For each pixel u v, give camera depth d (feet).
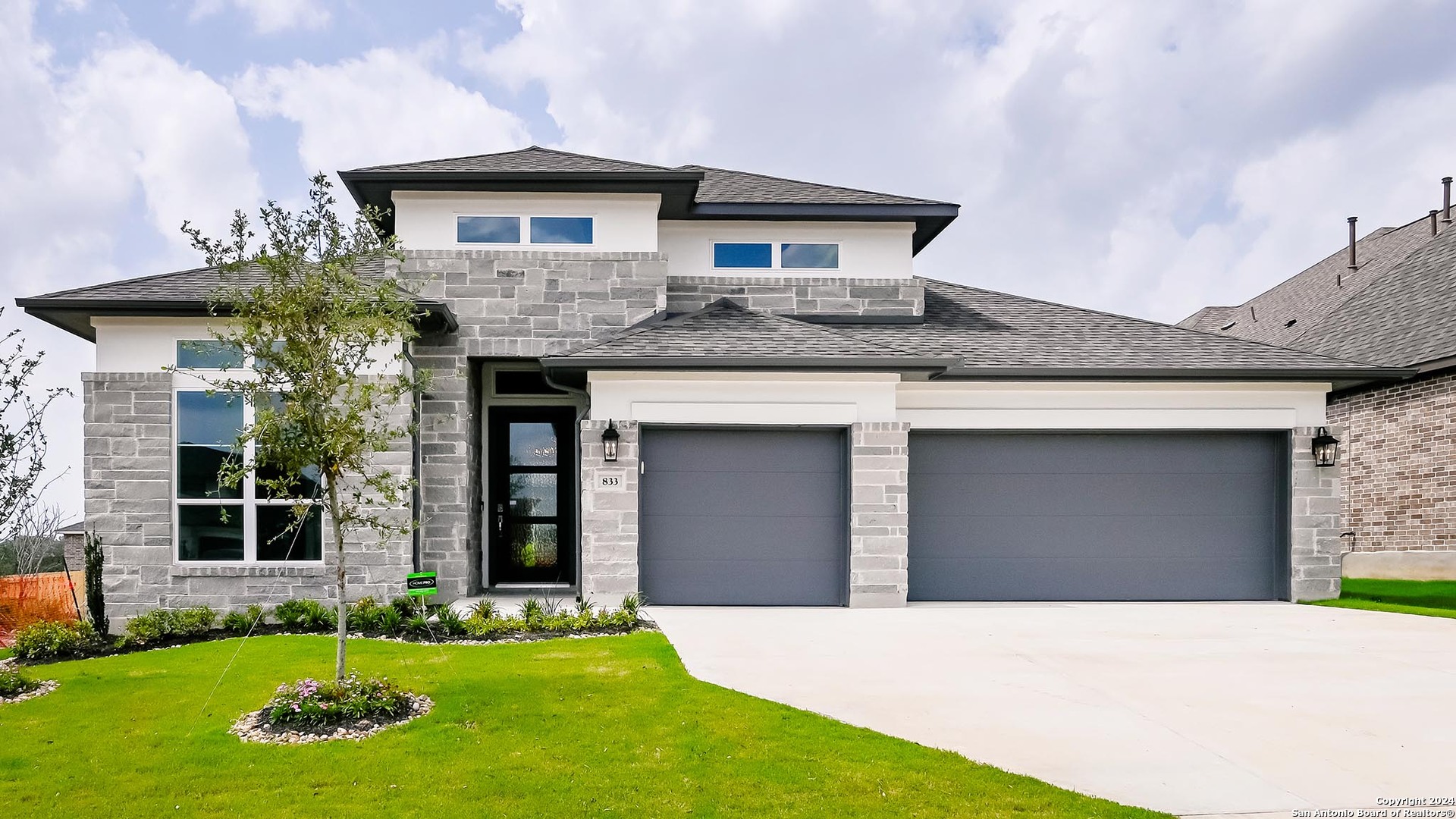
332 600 35.17
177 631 31.09
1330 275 73.67
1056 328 46.03
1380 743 18.28
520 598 39.70
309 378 20.80
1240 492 39.78
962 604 37.99
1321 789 15.69
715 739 18.06
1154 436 39.68
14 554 40.22
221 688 22.79
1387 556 44.96
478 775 16.15
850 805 14.66
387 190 40.11
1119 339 43.88
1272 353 41.86
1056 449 39.55
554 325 40.19
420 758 17.10
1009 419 39.09
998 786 15.47
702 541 36.76
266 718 19.69
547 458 45.09
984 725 19.43
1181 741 18.35
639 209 41.11
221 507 35.27
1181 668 25.13
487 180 39.24
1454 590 42.29
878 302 45.42
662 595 36.58
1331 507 39.22
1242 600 39.50
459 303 39.88
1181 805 14.87
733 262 45.39
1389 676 24.23
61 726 19.52
